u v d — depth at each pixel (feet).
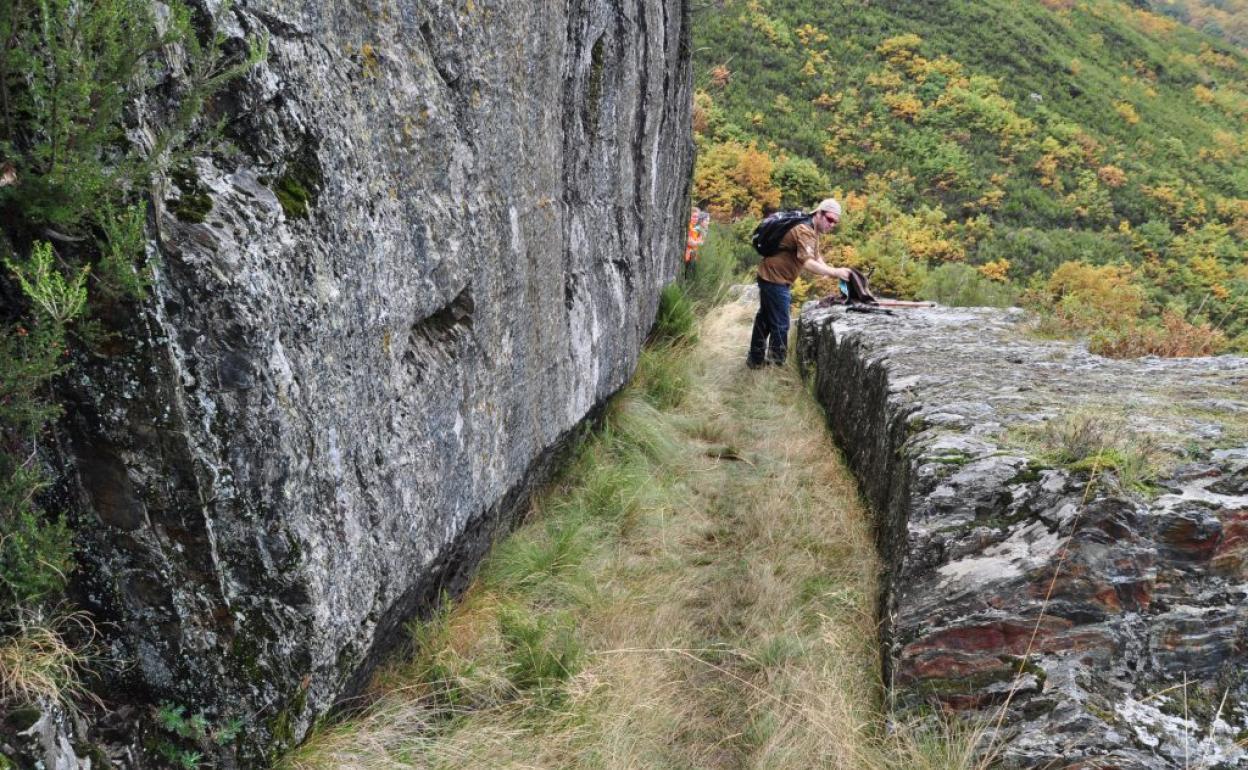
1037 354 15.08
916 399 12.37
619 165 16.12
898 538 10.32
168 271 5.50
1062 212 139.33
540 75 11.44
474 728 8.57
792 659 10.12
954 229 123.13
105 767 5.77
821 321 21.39
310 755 7.25
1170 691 8.18
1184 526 8.38
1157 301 92.58
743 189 105.40
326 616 6.89
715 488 15.55
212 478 5.96
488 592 11.04
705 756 9.07
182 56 5.65
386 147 7.63
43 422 5.48
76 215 5.02
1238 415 10.62
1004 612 8.60
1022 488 9.16
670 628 11.00
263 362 5.94
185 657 6.36
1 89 4.75
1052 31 235.20
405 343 8.16
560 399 13.60
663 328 23.21
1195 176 175.22
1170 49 281.13
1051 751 7.93
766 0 187.21
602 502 14.17
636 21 16.07
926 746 8.25
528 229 11.37
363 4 7.24
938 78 175.22
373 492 7.61
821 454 16.52
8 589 5.62
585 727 8.86
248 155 6.12
